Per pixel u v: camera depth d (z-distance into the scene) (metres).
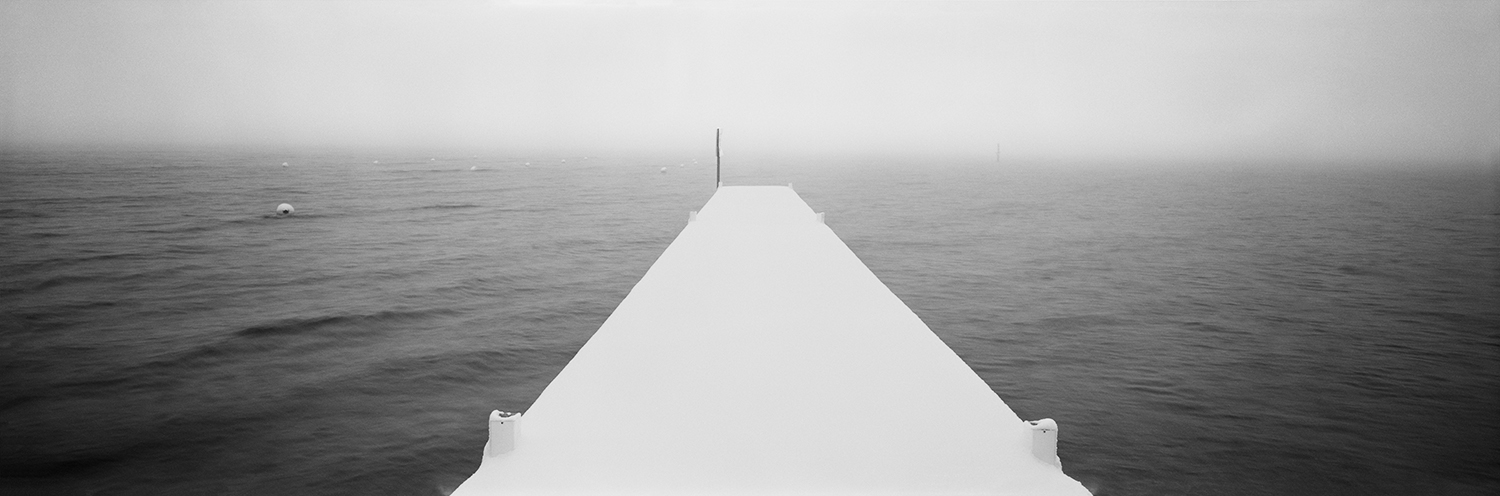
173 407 9.64
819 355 3.63
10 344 13.05
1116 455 8.20
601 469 2.32
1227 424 9.22
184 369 11.52
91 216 34.03
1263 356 12.81
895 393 3.04
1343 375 11.58
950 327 15.13
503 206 42.84
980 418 2.77
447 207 42.03
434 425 9.05
